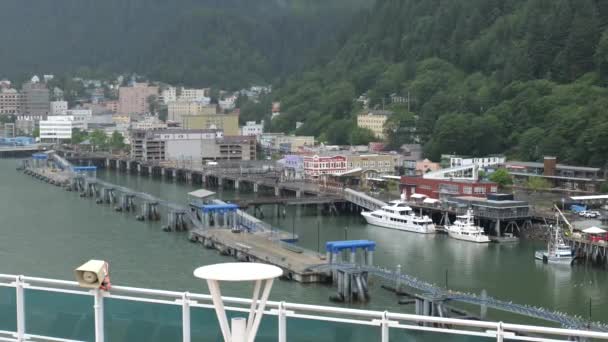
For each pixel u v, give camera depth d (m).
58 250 176.88
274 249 169.75
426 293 124.50
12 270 155.38
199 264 162.75
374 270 136.50
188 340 33.91
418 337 32.16
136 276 150.38
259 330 33.81
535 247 186.75
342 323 32.88
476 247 187.12
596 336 30.38
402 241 195.00
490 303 117.44
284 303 33.19
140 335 34.41
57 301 35.28
